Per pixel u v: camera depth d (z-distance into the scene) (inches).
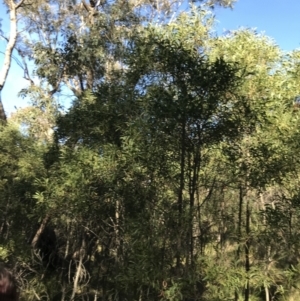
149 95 192.2
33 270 272.8
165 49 188.4
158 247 181.8
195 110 173.9
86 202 210.5
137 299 207.8
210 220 211.2
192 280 173.5
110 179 199.2
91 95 242.5
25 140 312.8
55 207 220.4
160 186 197.0
